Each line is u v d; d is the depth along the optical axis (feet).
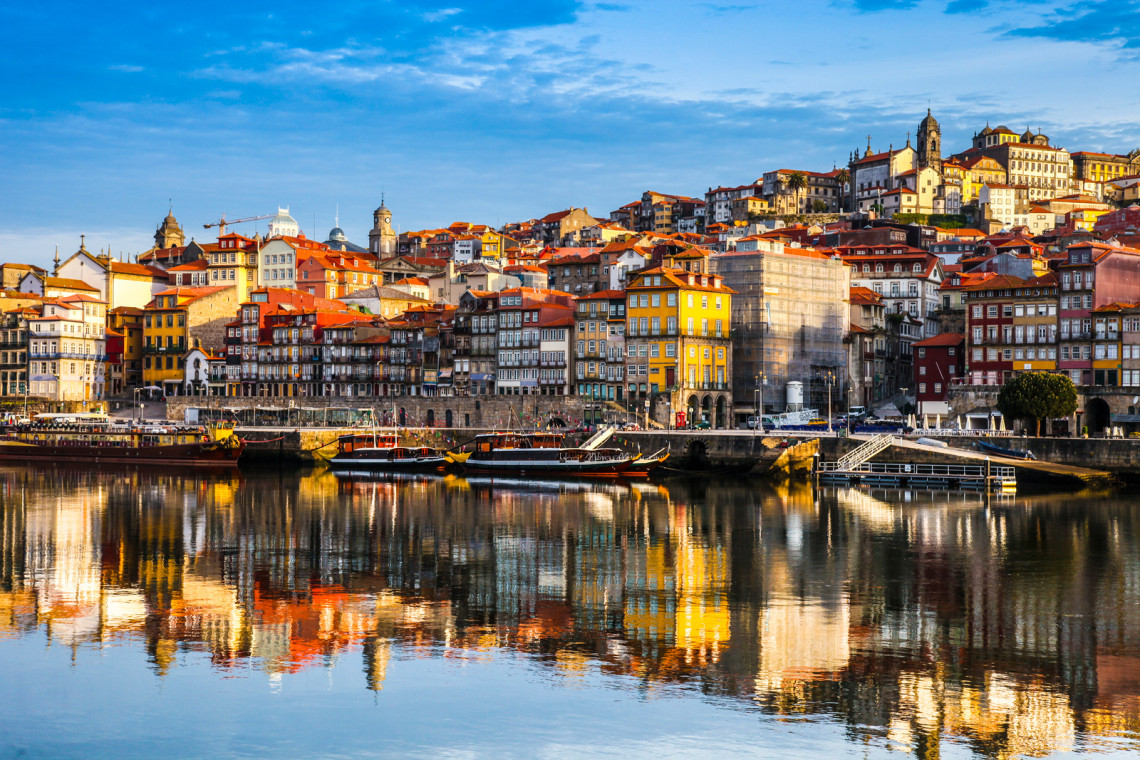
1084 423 585.63
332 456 638.12
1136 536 354.54
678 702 193.06
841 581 286.05
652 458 564.30
